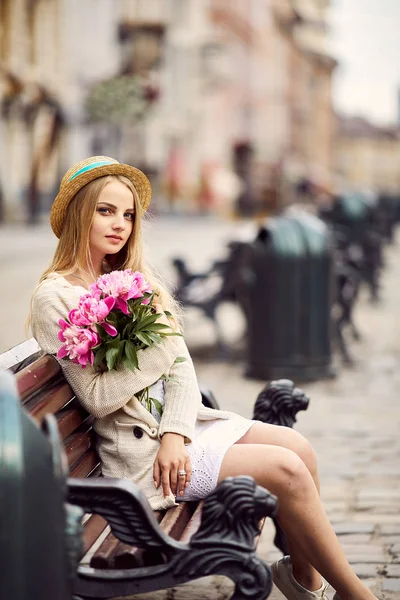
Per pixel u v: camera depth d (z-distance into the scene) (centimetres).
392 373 933
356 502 525
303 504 315
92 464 334
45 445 236
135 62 4972
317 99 9569
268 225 895
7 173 3425
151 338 319
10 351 327
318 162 9688
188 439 328
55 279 334
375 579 419
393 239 3416
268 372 886
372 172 13562
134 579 270
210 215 5219
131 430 329
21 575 225
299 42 8806
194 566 269
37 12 3650
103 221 343
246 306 909
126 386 321
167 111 5466
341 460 614
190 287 1048
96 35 4325
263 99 7600
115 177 346
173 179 5300
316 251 880
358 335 1141
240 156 6500
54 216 350
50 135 3681
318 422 721
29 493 228
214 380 895
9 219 3375
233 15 6825
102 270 362
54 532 237
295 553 348
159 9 5172
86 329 312
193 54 5719
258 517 269
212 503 270
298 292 880
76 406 334
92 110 3944
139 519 270
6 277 1770
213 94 5941
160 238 3102
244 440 347
